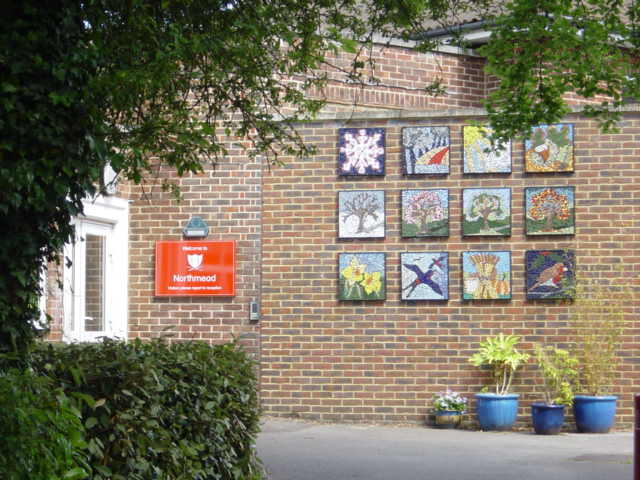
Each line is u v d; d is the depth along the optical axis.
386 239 15.83
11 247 6.51
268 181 16.02
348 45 9.30
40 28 6.61
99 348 6.85
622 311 15.45
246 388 8.32
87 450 5.75
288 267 15.93
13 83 6.50
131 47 8.00
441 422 15.27
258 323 15.93
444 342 15.65
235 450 8.26
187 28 8.55
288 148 10.48
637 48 11.17
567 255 15.55
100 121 6.88
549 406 14.79
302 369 15.82
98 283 15.58
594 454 12.69
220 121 15.86
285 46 11.02
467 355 15.62
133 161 8.67
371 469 11.22
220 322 15.97
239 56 8.95
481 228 15.67
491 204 15.68
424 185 15.82
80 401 5.33
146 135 8.88
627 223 15.53
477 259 15.65
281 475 10.73
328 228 15.91
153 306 16.05
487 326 15.61
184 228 16.05
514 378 15.52
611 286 15.48
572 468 11.48
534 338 15.54
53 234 6.72
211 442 7.58
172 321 16.02
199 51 8.39
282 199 16.00
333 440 13.73
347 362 15.77
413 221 15.76
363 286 15.77
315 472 10.97
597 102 18.20
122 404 6.19
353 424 15.63
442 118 15.85
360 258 15.80
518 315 15.58
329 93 17.02
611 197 15.59
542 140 15.69
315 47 9.45
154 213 16.11
